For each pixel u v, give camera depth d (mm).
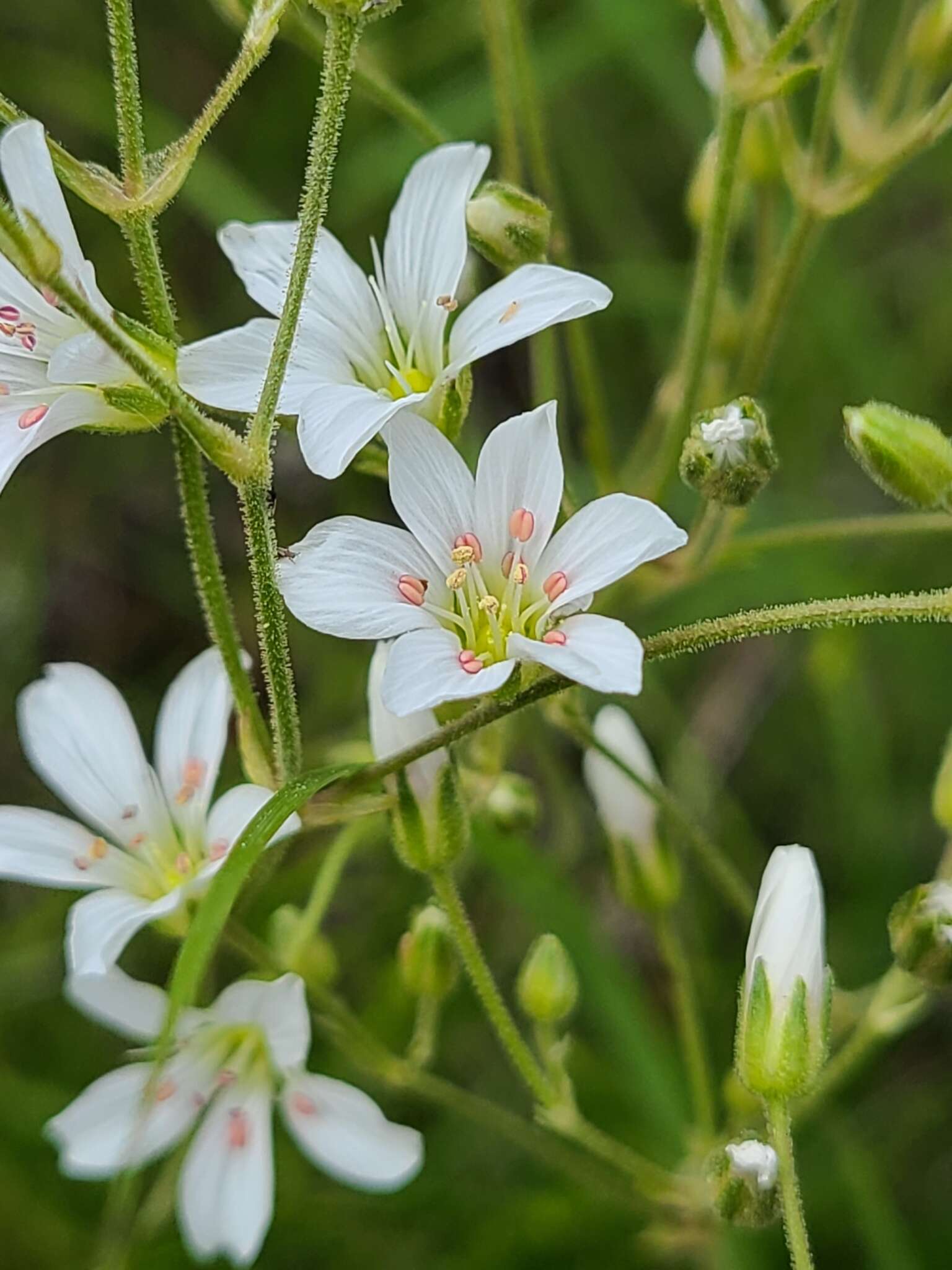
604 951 119
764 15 119
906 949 102
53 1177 133
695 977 141
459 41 152
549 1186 134
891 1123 141
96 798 100
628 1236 130
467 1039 140
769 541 116
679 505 139
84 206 151
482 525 91
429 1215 134
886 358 153
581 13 152
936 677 149
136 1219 130
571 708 106
